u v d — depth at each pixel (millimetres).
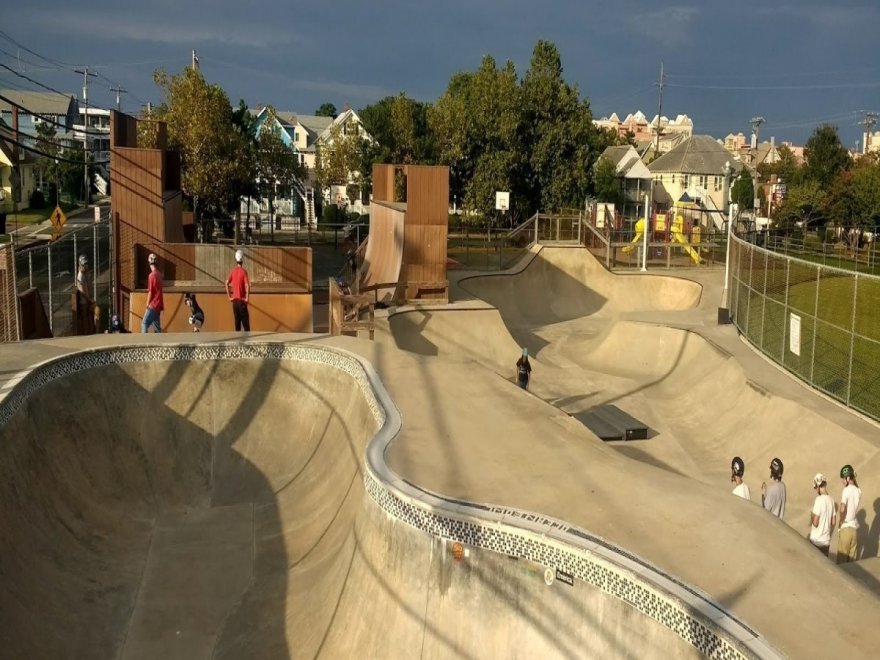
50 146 62938
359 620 8586
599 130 73688
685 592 6508
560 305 31969
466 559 7844
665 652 6480
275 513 12188
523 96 45750
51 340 14055
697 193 67062
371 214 29297
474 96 46781
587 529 7648
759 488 14023
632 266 37312
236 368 14031
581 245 33344
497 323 22938
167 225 22219
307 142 78562
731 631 6027
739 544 7500
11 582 8875
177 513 12344
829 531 10711
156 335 14930
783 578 6902
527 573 7484
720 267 36875
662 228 44031
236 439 13562
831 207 45250
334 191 67688
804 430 14602
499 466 9383
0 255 15516
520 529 7543
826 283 29781
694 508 8305
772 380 17078
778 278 30359
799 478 13656
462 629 7785
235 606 10047
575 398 20172
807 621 6238
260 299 20234
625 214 63938
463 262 36125
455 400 11938
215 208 42656
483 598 7727
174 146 38781
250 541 11516
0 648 7906
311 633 9133
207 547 11367
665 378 21547
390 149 50219
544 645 7301
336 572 9672
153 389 13531
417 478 8906
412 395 12039
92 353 13180
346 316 19406
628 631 6766
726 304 24125
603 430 17125
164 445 13180
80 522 11078
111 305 20312
